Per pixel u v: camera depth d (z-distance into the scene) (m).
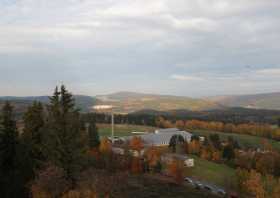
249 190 89.88
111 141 137.88
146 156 106.56
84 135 50.19
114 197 41.03
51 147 43.84
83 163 45.84
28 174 44.53
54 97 46.03
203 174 112.31
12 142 47.28
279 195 88.12
